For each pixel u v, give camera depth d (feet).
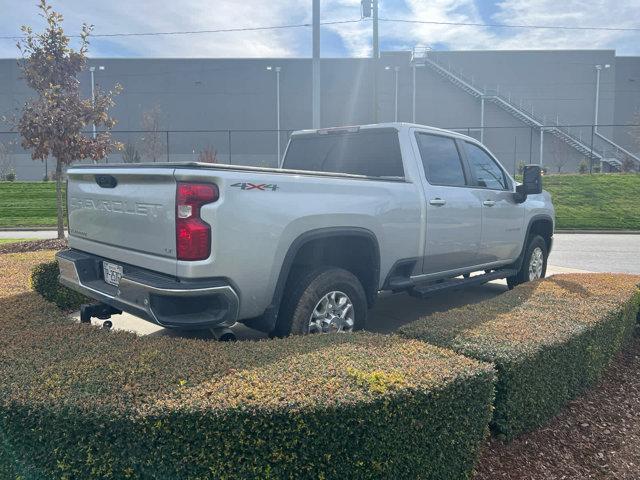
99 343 10.61
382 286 15.92
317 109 38.96
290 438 7.79
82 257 14.29
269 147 141.79
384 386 8.42
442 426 8.84
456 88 139.03
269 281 12.23
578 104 145.18
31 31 35.06
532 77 144.25
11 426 8.42
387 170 17.25
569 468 10.66
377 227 14.94
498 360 10.59
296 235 12.68
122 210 12.65
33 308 13.64
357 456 7.99
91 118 35.76
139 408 7.90
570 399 13.01
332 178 13.84
